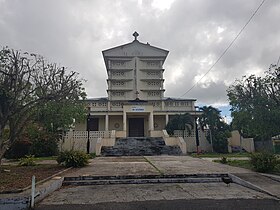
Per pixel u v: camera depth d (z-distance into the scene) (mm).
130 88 40594
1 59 9984
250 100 12531
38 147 23578
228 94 13883
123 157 21281
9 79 9836
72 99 13711
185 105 38344
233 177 10391
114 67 41531
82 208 6516
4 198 6820
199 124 30391
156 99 39219
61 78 11922
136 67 41625
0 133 9773
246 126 14102
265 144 26875
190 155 23281
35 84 11469
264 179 9766
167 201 7125
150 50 42594
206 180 10312
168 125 31078
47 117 12797
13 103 9766
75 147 28516
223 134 28688
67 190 8852
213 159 18344
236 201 7043
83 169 12812
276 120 11695
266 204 6723
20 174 10992
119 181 10094
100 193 8266
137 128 36062
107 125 34312
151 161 16828
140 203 6945
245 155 22938
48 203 7035
